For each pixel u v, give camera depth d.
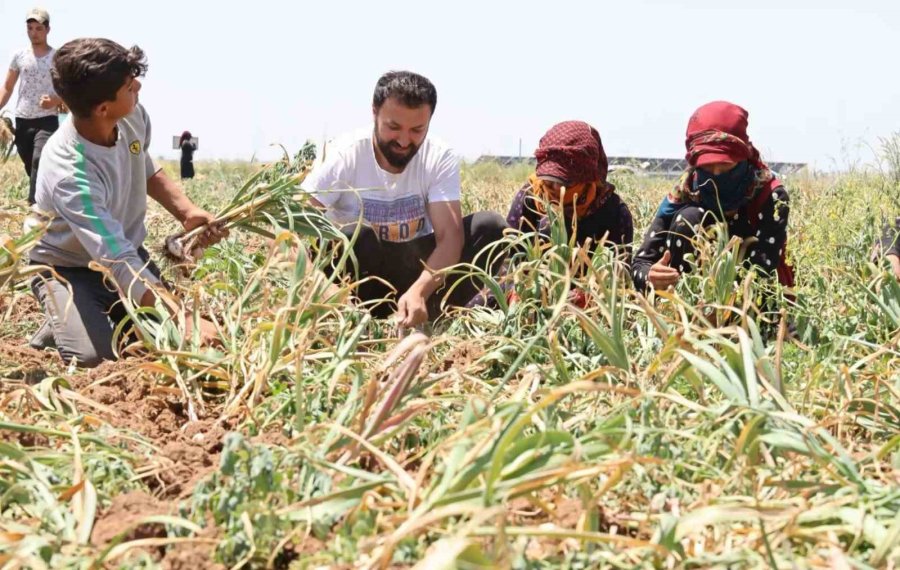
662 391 3.15
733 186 5.15
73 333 4.47
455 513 2.02
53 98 8.99
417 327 4.79
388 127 4.84
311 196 4.76
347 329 3.73
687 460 2.78
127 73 4.34
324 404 3.43
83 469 2.83
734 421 2.78
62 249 4.54
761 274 5.10
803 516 2.33
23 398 3.47
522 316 4.32
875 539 2.24
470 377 3.52
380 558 2.01
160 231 8.12
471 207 10.04
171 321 3.98
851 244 6.41
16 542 2.27
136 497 2.58
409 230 5.19
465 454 2.27
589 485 2.52
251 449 2.51
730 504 2.42
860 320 4.66
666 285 4.75
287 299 3.72
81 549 2.31
